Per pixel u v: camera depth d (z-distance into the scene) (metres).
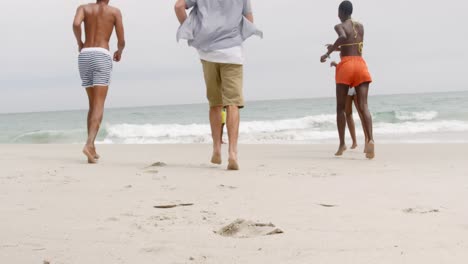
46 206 4.09
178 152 10.80
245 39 6.69
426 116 26.45
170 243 2.88
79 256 2.65
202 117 39.69
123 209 3.93
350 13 8.68
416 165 7.12
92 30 8.07
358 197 4.40
